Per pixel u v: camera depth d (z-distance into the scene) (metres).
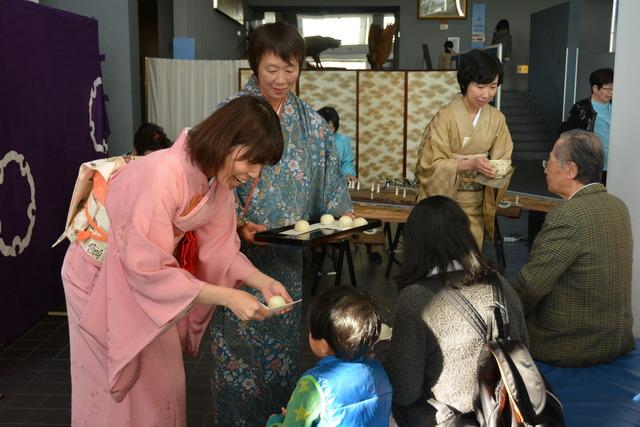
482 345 1.83
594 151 2.47
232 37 13.87
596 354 2.56
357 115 8.01
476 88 3.31
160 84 8.02
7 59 3.53
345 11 16.94
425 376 1.90
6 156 3.53
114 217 1.81
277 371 2.49
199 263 2.05
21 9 3.66
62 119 4.22
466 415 1.86
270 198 2.40
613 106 3.15
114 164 2.04
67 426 2.98
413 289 1.87
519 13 16.16
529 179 11.10
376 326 1.80
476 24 16.22
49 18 4.01
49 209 4.08
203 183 1.81
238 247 2.10
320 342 1.84
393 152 8.07
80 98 4.50
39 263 3.98
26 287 3.82
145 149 3.87
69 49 4.31
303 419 1.71
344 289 1.84
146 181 1.76
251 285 2.05
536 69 14.38
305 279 5.49
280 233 2.32
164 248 1.79
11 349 3.86
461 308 1.83
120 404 1.96
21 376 3.49
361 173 8.11
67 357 3.75
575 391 2.41
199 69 8.03
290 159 2.42
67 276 2.04
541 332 2.61
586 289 2.48
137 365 1.90
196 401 3.23
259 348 2.43
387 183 5.69
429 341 1.85
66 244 4.39
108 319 1.83
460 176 3.43
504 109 14.31
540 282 2.47
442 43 16.34
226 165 1.72
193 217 1.84
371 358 1.95
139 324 1.81
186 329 2.17
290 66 2.27
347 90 7.97
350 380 1.75
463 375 1.84
